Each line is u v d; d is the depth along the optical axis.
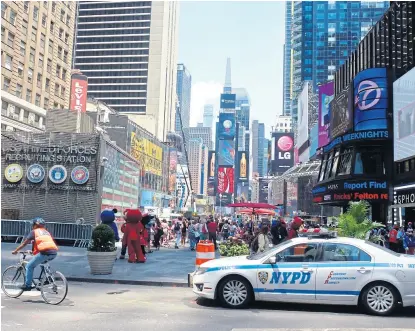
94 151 23.17
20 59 56.81
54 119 30.58
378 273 8.65
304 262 8.96
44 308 8.33
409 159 27.19
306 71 141.38
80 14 149.00
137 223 16.89
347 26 140.50
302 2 145.50
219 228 33.16
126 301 9.41
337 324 7.67
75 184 23.00
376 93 29.50
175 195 92.69
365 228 14.73
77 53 147.50
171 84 155.50
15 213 23.05
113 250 13.32
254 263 9.08
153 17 145.88
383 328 7.39
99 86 145.50
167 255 19.89
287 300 8.88
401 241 18.67
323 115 62.34
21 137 23.66
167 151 86.62
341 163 32.44
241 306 8.96
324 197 33.28
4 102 53.28
